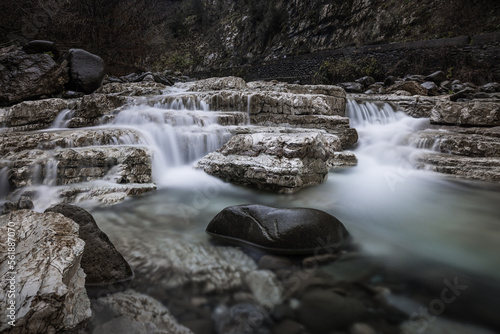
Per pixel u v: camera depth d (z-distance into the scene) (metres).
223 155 4.69
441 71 14.22
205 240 2.65
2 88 7.52
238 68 27.61
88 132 4.73
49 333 1.38
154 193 4.09
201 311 1.76
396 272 2.24
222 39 34.28
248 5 33.38
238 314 1.74
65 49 12.73
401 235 2.95
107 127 5.73
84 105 6.39
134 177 4.27
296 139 4.20
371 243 2.72
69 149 4.02
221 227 2.73
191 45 36.06
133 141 5.02
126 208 3.48
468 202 4.04
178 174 4.95
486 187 4.76
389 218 3.40
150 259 2.30
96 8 13.56
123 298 1.84
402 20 19.80
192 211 3.42
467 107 7.63
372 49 18.17
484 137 6.21
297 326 1.66
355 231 2.97
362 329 1.66
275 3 30.25
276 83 9.87
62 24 12.41
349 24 23.05
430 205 3.88
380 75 17.05
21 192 3.50
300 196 3.97
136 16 15.73
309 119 6.57
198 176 4.76
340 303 1.86
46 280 1.44
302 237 2.42
